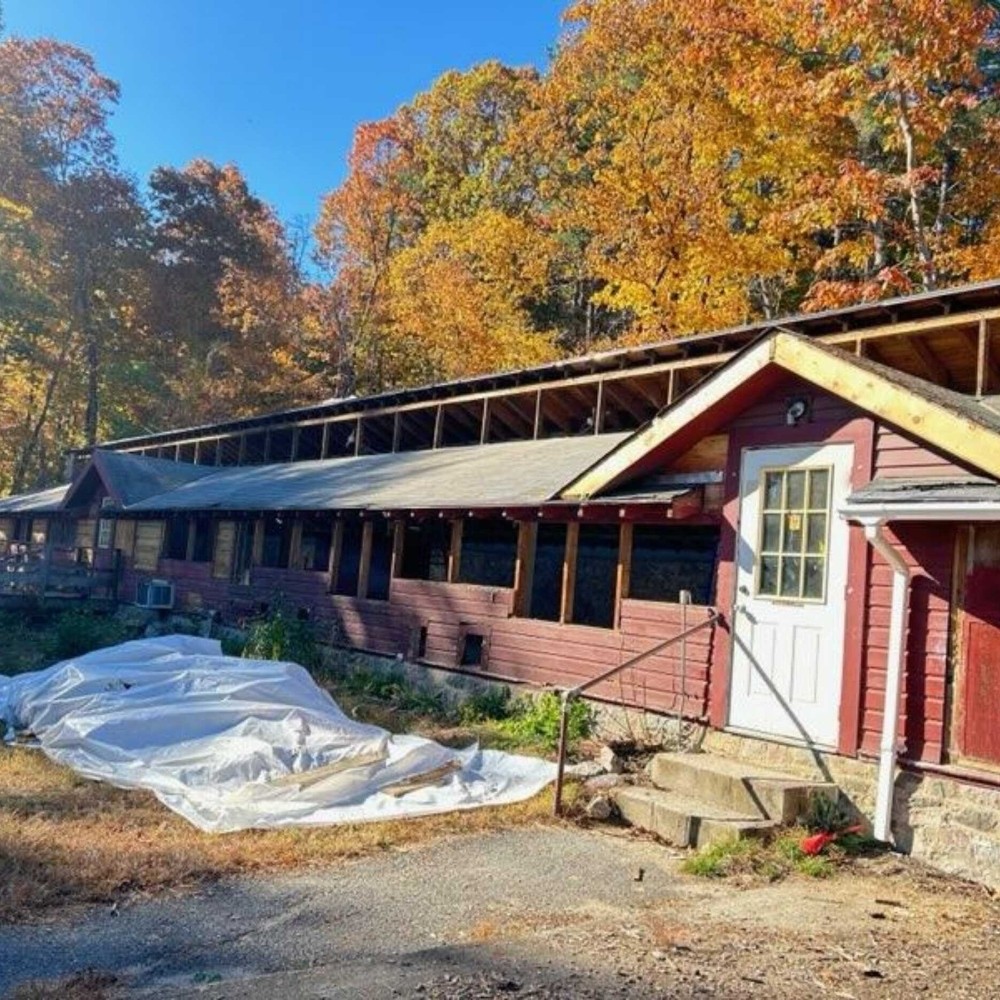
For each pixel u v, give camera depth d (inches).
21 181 1378.0
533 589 462.9
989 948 182.7
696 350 517.0
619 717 363.9
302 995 143.9
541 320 1157.1
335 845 242.4
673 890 216.7
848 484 288.5
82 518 957.8
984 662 248.1
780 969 161.8
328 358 1486.2
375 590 576.4
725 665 322.0
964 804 244.8
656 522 364.2
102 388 1518.2
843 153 712.4
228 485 768.9
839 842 255.3
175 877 210.2
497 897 207.3
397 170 1488.7
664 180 829.8
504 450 569.9
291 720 335.0
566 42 1235.9
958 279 670.5
